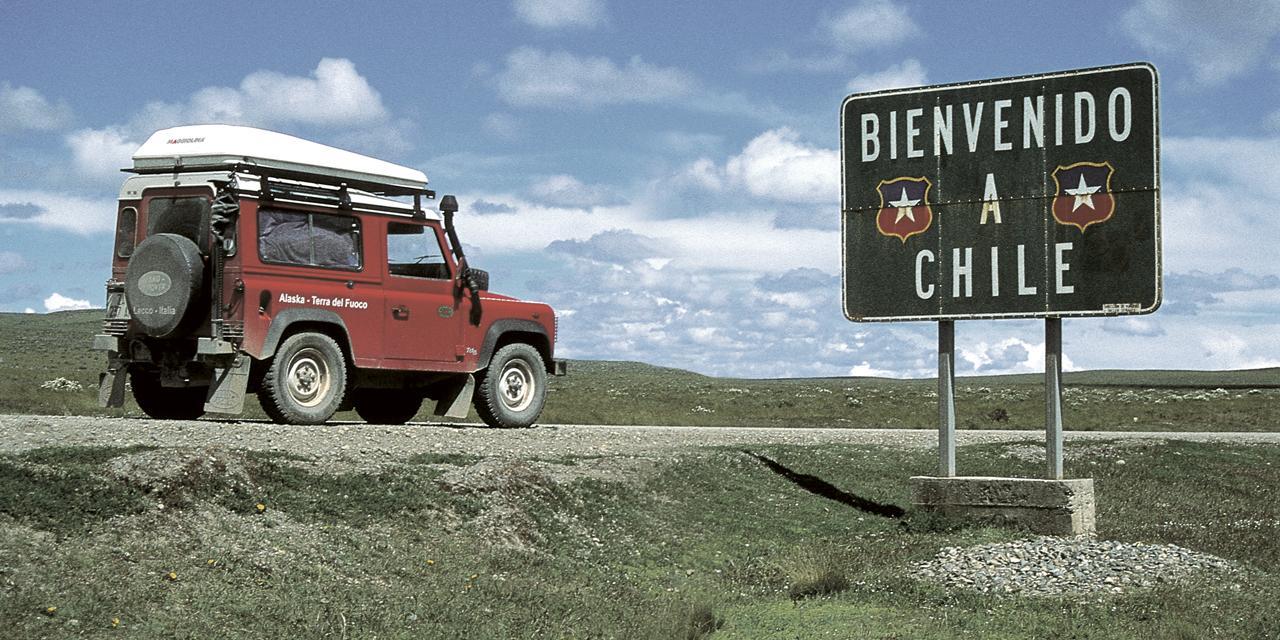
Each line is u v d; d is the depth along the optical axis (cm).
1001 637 1011
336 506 1192
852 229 1711
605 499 1454
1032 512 1608
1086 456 2353
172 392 1817
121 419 1631
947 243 1659
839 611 1123
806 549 1416
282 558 1028
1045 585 1231
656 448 1803
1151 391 9262
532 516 1328
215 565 975
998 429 3703
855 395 7356
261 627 855
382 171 1758
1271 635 996
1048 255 1603
